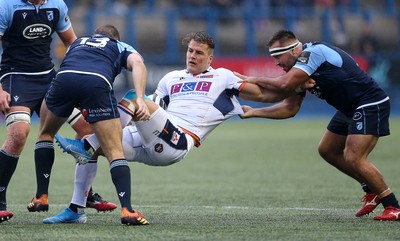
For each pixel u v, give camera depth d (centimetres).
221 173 4375
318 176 4178
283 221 2561
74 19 9019
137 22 9144
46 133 2620
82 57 2444
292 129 7694
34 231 2322
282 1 9500
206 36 2708
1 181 2550
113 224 2491
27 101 2633
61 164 4878
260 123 8681
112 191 3600
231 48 9300
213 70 2727
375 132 2591
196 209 2914
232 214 2758
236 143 6322
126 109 2455
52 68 2734
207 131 2708
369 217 2680
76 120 2764
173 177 4191
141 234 2247
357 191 3522
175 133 2566
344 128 2734
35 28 2655
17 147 2562
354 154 2591
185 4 9475
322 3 9681
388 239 2183
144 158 2622
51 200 3269
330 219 2616
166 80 2767
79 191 2528
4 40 2669
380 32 9806
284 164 4825
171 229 2350
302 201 3170
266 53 9325
